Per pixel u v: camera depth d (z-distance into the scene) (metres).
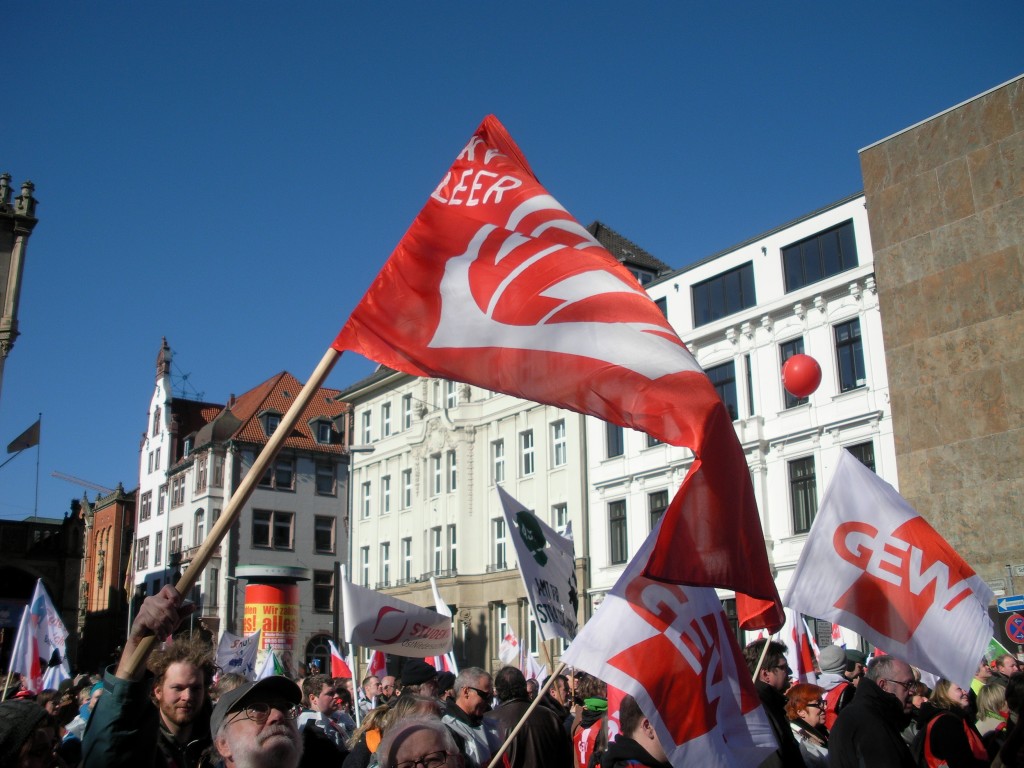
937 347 22.84
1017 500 20.95
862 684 6.30
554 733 7.32
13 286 36.56
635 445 36.53
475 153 6.10
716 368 33.88
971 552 21.45
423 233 5.80
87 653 76.44
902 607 7.42
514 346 5.49
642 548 5.46
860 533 7.57
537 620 9.09
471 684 7.54
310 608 61.22
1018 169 22.19
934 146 23.70
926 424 22.72
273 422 64.12
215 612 58.81
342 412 66.44
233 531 59.88
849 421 29.36
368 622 10.39
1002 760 5.73
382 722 6.94
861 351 29.77
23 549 62.75
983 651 7.28
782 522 30.84
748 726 5.35
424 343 5.55
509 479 41.91
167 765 4.18
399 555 47.53
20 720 3.80
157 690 4.66
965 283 22.64
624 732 5.20
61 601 62.84
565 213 5.87
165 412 69.62
